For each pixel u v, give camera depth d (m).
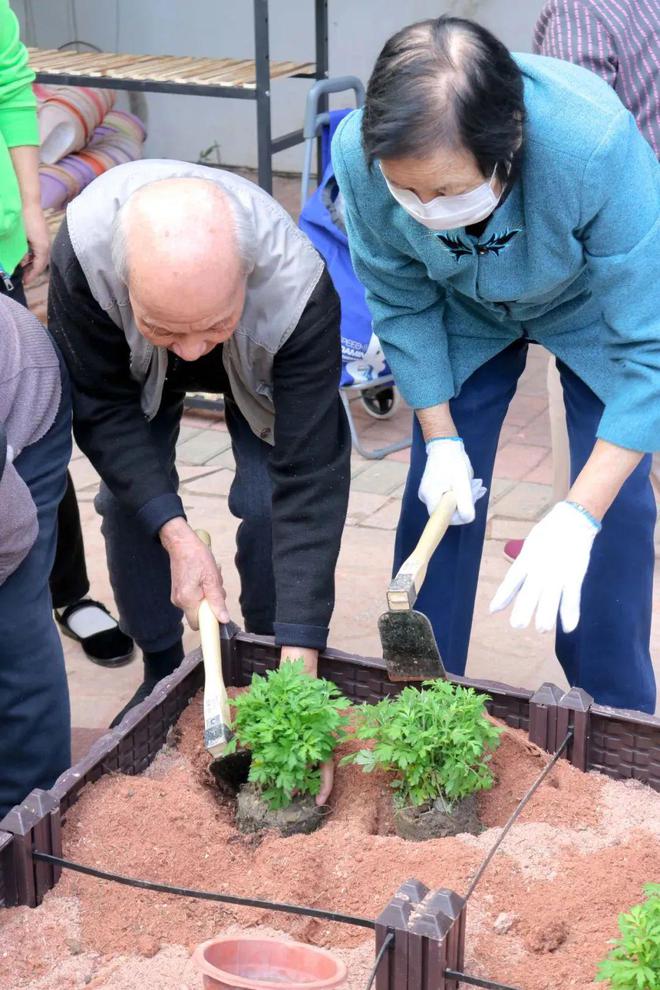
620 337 2.19
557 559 2.11
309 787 2.03
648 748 2.06
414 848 1.87
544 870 1.85
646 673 2.69
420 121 1.78
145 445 2.38
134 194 1.91
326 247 4.34
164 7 8.23
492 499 4.27
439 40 1.82
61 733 2.21
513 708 2.17
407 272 2.41
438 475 2.49
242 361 2.30
